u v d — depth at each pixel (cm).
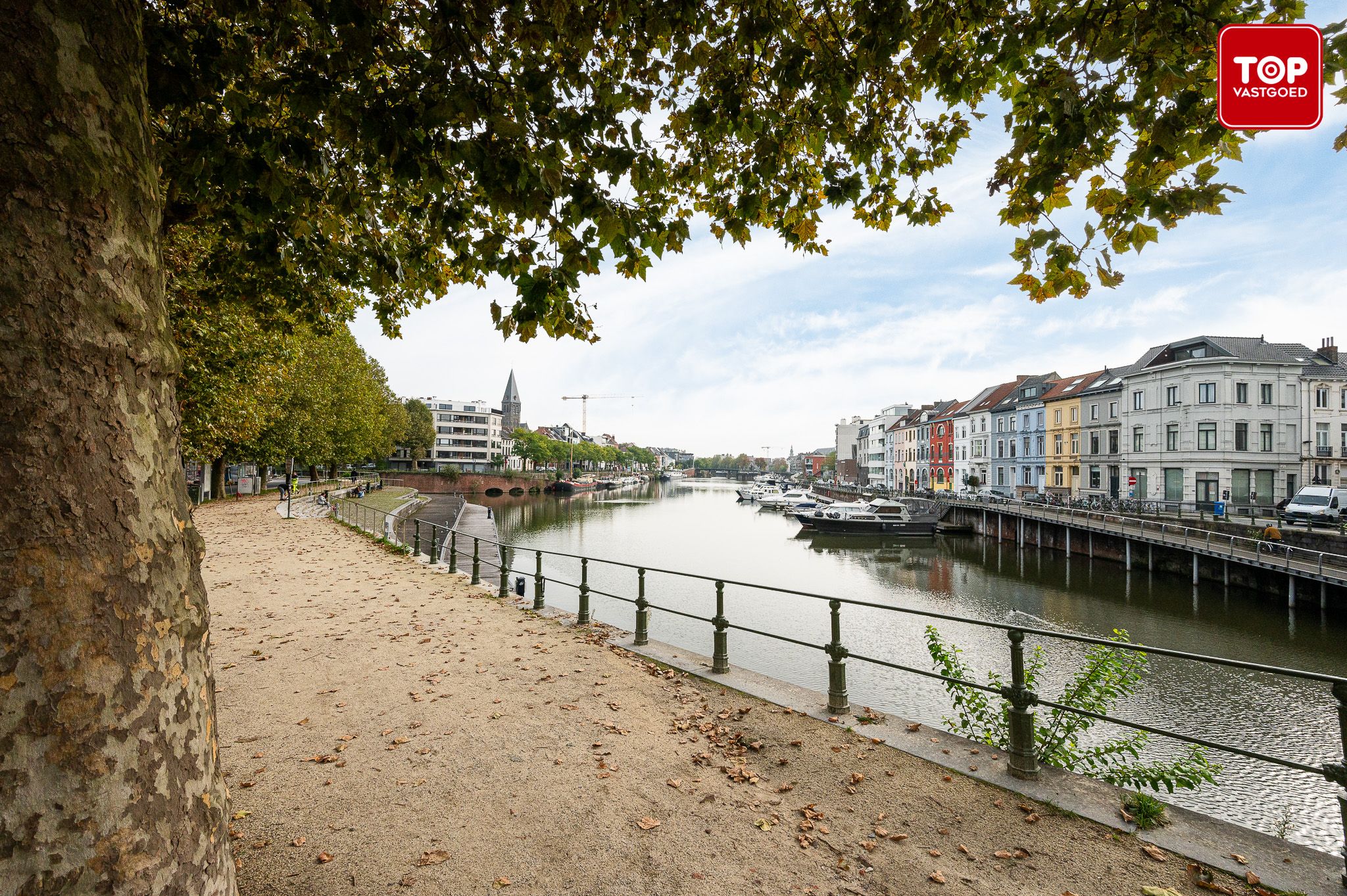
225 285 516
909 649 1402
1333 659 1371
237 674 595
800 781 379
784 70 358
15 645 118
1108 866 290
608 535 3888
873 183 439
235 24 338
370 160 362
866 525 4047
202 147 301
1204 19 272
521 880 291
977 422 5603
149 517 146
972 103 388
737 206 429
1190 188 294
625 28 368
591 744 435
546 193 307
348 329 4041
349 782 383
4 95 126
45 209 129
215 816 156
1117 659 514
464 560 2223
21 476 122
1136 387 3697
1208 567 2244
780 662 1300
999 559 2925
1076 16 301
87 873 123
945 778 377
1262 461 3172
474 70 300
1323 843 675
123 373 143
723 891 282
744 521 5109
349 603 941
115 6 150
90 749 126
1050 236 329
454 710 501
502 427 13200
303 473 6506
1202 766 388
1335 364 3453
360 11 274
